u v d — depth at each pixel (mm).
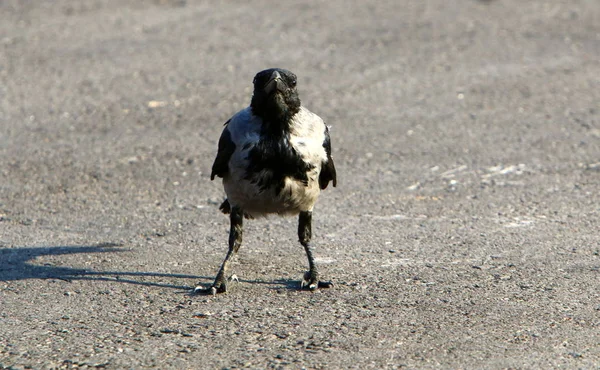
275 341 7855
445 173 14164
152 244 11039
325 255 10547
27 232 11516
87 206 12656
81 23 24938
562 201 12641
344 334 8000
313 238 11203
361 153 15336
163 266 10203
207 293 9242
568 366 7223
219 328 8203
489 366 7238
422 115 17594
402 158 15016
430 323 8258
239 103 18547
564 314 8445
